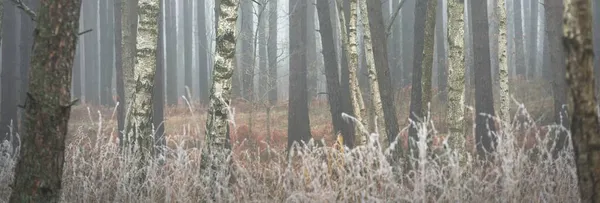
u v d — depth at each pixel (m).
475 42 15.57
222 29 7.22
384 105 11.55
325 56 14.76
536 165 5.48
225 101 7.14
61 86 4.26
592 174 3.40
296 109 16.70
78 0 4.32
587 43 3.37
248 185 5.75
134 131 7.73
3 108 17.48
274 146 16.39
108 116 25.39
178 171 6.13
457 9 8.20
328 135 18.41
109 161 6.70
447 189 4.88
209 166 6.47
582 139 3.41
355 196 4.98
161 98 16.98
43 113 4.22
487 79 15.26
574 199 5.21
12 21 18.12
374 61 11.84
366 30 11.09
